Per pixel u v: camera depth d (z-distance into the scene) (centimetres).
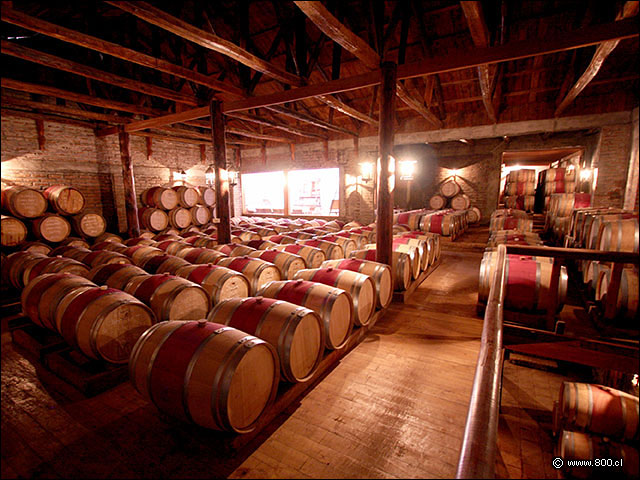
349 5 655
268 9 715
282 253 541
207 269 446
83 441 241
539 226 1227
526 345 369
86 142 909
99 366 327
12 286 545
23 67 771
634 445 241
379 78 467
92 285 369
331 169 1295
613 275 376
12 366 346
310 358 302
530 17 626
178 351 233
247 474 212
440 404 280
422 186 1378
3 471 215
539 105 907
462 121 1010
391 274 481
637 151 774
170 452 230
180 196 1068
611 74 753
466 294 571
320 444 237
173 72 522
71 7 618
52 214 757
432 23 689
